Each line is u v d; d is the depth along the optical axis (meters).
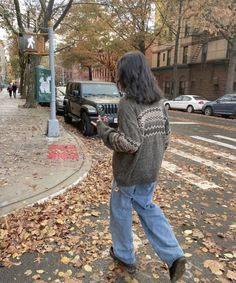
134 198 2.86
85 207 4.80
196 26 24.12
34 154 7.77
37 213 4.47
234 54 23.38
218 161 8.24
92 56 42.72
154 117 2.68
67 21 29.25
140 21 29.97
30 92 21.88
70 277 3.14
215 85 31.14
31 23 24.98
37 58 21.12
